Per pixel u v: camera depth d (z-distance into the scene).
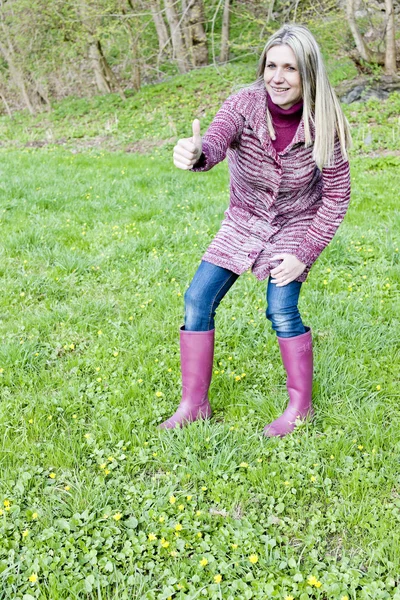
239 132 2.57
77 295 4.72
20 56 16.03
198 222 6.29
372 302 4.39
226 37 16.05
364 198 7.25
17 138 14.29
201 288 2.88
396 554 2.28
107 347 3.88
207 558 2.28
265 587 2.16
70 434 3.04
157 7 15.34
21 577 2.21
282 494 2.61
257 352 3.74
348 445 2.87
